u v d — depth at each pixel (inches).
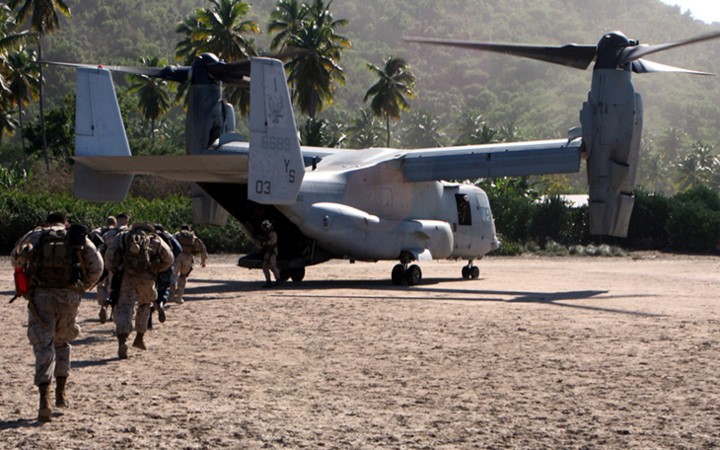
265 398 301.7
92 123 772.0
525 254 1988.2
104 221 1525.6
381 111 3420.3
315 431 253.0
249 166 669.9
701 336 463.8
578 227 2204.7
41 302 269.7
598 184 756.0
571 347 423.8
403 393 311.0
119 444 236.8
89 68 773.9
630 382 331.6
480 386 324.2
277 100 687.1
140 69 858.1
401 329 493.0
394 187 882.1
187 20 2984.7
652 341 444.8
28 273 270.5
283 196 693.3
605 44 745.6
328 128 5497.1
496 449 232.5
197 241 622.5
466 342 441.1
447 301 668.7
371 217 835.4
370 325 510.9
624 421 265.6
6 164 3474.4
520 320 537.6
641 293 784.9
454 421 266.2
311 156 932.6
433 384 328.2
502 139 6663.4
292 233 845.8
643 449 232.2
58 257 272.1
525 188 2623.0
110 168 730.2
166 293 482.3
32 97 3159.5
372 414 276.5
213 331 483.5
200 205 936.3
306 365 371.6
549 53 772.0
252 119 671.1
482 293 765.3
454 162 847.7
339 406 288.5
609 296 740.0
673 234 2156.7
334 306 619.5
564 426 259.1
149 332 478.6
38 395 304.2
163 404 291.1
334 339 452.4
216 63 881.5
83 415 273.7
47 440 240.8
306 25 2768.2
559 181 4756.4
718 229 2087.8
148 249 394.3
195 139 885.2
